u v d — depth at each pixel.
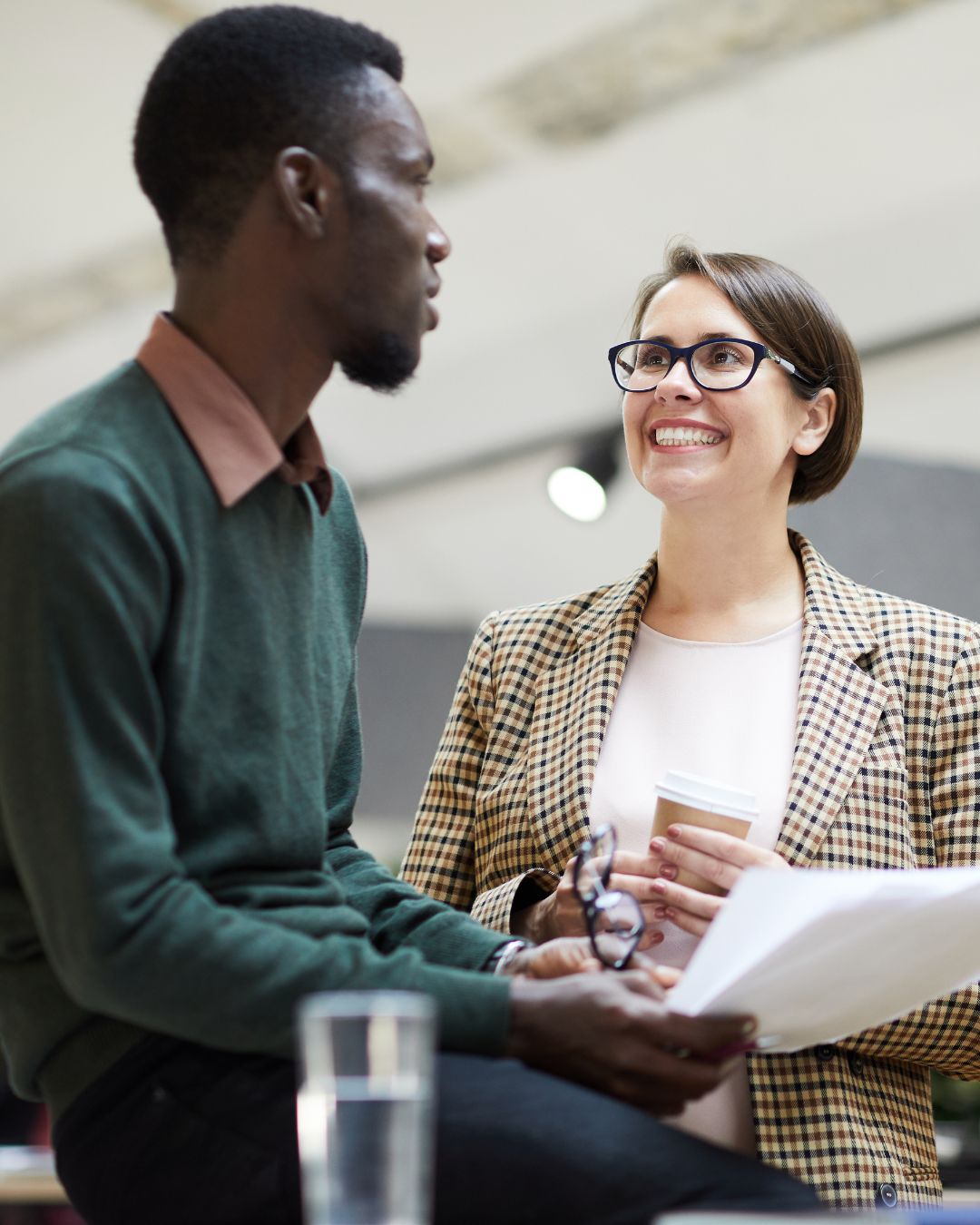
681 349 2.18
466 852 2.27
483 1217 1.28
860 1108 1.95
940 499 4.89
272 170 1.52
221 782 1.45
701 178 5.30
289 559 1.58
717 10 4.54
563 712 2.22
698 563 2.23
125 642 1.35
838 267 5.60
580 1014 1.36
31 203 5.64
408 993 1.35
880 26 4.54
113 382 1.50
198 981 1.29
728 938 1.28
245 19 1.57
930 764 2.11
